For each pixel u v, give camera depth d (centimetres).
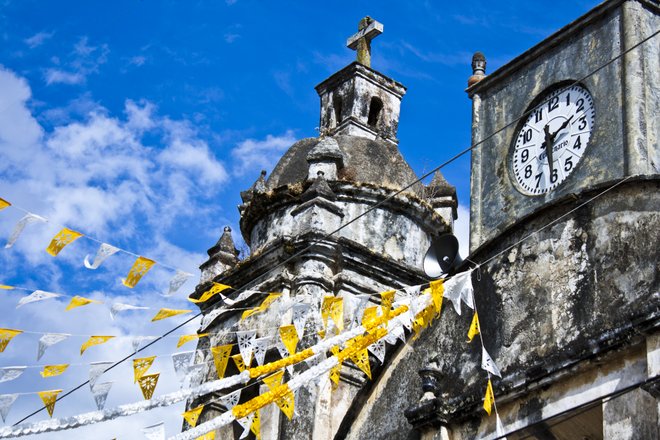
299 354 1770
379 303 2742
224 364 1769
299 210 2797
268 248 2777
